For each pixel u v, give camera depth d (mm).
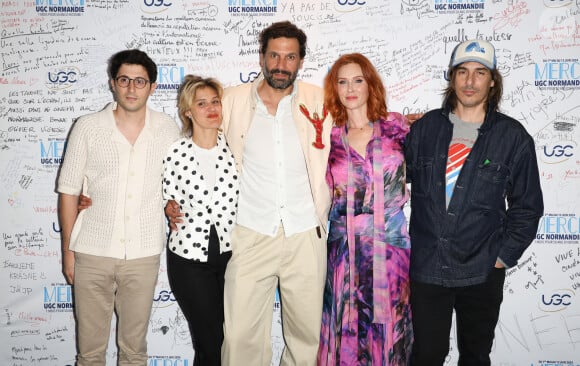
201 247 2172
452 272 2111
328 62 2623
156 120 2248
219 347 2279
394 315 2227
